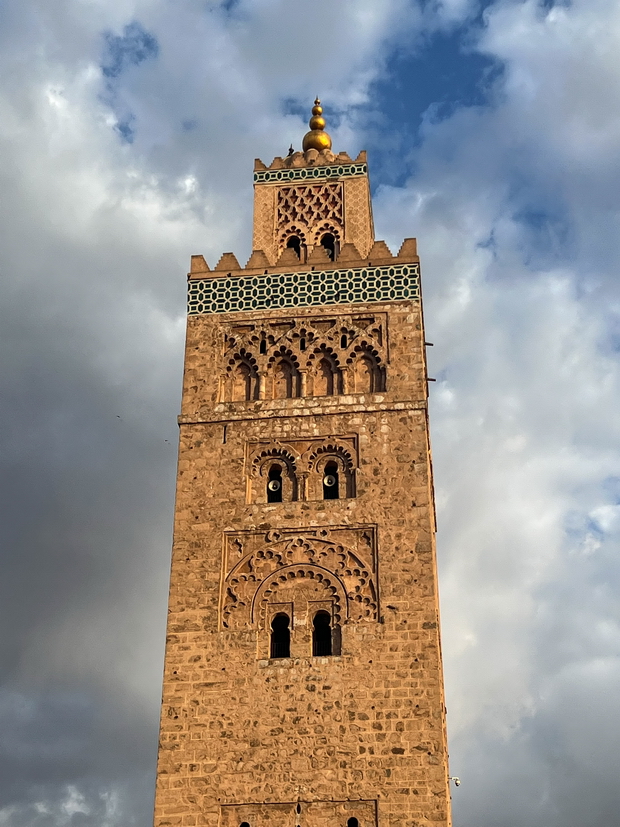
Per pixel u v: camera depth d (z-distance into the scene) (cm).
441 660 4916
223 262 5759
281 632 4922
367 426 5269
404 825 4469
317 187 6100
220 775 4631
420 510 5056
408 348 5441
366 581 4931
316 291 5628
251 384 5484
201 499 5184
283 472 5234
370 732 4641
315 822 4522
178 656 4862
